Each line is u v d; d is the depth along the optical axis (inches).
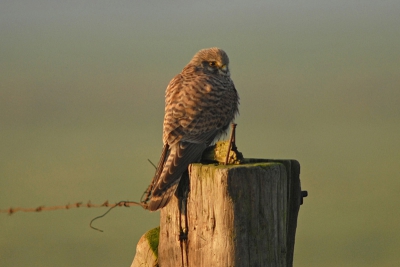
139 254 414.3
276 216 351.9
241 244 343.3
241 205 343.3
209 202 348.5
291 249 386.6
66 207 429.4
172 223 370.6
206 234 350.3
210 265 348.2
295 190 384.5
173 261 370.3
